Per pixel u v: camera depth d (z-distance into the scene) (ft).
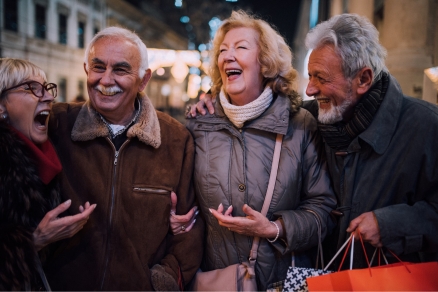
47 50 48.11
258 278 5.04
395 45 8.35
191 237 5.19
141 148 5.13
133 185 5.00
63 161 4.96
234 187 5.00
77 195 4.89
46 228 4.19
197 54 28.86
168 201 5.09
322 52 4.41
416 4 8.07
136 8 71.26
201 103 5.65
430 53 8.10
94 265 4.77
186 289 5.32
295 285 4.43
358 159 4.72
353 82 4.41
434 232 4.39
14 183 4.12
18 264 3.99
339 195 4.96
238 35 5.13
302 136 5.18
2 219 4.18
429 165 4.39
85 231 4.83
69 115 5.20
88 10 57.06
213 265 5.24
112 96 4.76
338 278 3.93
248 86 5.11
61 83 51.60
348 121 4.81
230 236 5.06
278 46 5.23
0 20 40.50
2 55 40.98
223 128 5.20
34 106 4.40
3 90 4.32
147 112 5.17
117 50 4.67
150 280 4.85
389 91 4.57
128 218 4.94
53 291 4.74
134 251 4.84
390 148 4.56
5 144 4.11
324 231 4.96
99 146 4.99
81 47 55.93
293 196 5.09
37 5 45.96
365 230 4.30
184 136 5.35
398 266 3.98
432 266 3.97
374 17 9.66
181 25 52.37
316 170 5.18
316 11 17.69
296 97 5.42
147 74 5.17
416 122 4.48
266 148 5.08
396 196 4.64
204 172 5.15
